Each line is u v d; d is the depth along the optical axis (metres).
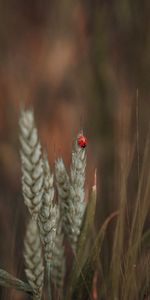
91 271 0.62
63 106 1.30
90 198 0.61
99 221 0.81
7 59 1.43
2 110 1.29
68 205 0.61
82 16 1.42
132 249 0.62
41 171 0.55
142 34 1.27
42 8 1.53
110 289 0.63
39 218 0.57
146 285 0.63
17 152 1.19
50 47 1.43
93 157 1.07
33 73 1.41
